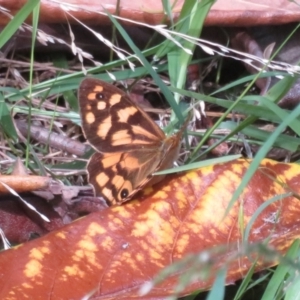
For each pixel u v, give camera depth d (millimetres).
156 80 216
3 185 192
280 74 219
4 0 223
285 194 179
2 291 163
